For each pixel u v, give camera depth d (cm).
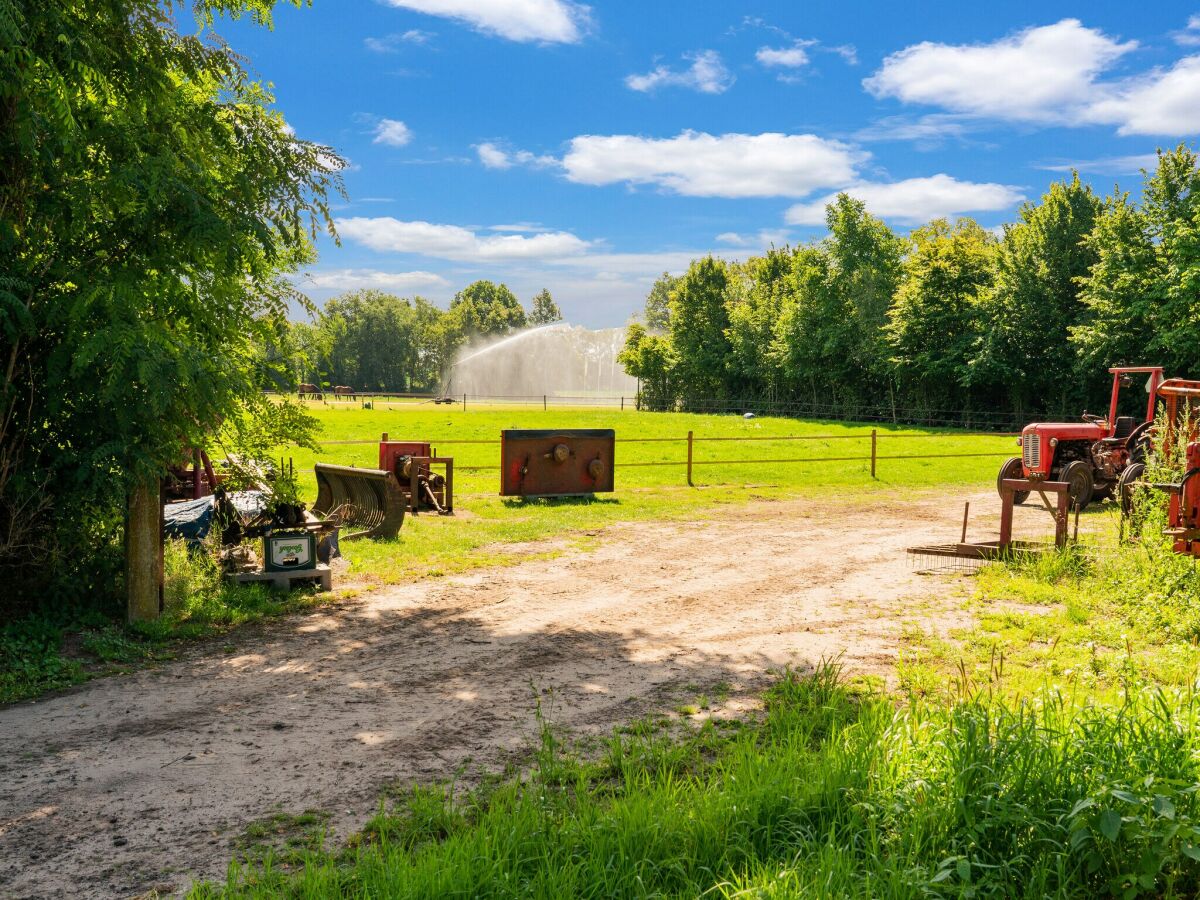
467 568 1169
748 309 7212
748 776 458
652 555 1273
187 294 888
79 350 763
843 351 6244
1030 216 5247
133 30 872
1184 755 427
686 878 375
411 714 640
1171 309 3784
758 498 1923
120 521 925
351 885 387
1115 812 381
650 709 644
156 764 552
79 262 827
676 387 7931
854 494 2012
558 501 1800
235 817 478
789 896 349
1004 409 5278
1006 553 1143
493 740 587
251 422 998
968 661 740
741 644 816
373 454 2738
